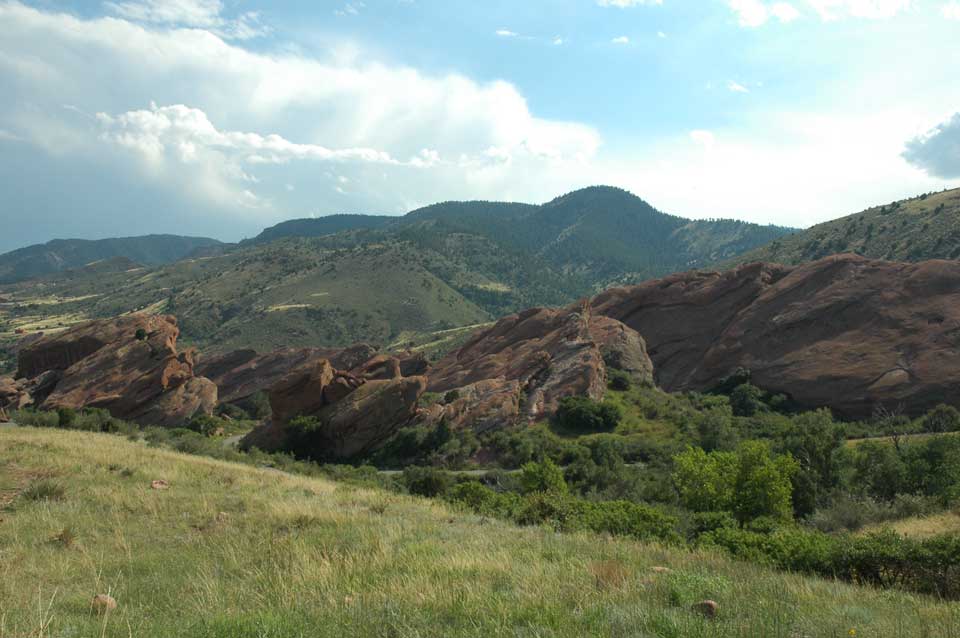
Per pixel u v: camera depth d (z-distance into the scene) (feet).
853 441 184.55
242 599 25.72
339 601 24.56
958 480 102.94
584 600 24.61
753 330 268.41
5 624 21.11
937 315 226.38
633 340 269.23
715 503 90.99
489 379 223.10
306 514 49.03
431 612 22.97
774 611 23.80
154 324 254.47
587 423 196.44
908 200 512.22
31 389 227.61
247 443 197.47
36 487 50.80
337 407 194.39
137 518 46.34
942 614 26.37
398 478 142.20
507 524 55.36
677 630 20.54
